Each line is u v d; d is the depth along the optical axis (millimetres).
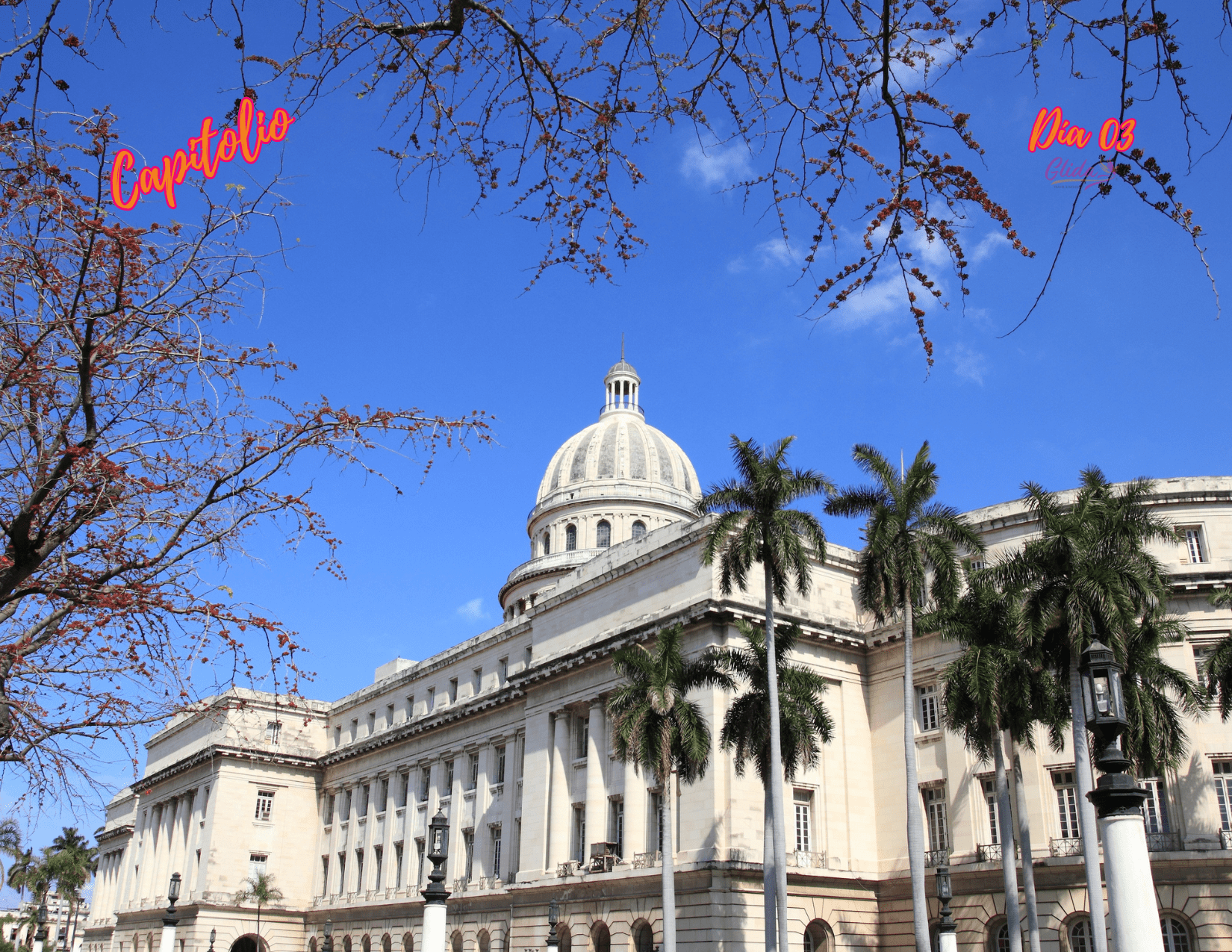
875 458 43156
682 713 40875
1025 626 36312
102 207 11086
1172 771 41844
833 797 51312
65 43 9086
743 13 7562
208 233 11836
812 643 53000
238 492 12719
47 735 12375
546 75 8383
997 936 46188
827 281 7246
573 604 61906
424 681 80500
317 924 82438
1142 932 14508
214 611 12445
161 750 100188
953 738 49531
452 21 8250
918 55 7086
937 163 6992
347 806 85625
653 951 48562
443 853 26312
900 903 49812
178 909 83250
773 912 38438
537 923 55812
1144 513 38938
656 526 89500
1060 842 45250
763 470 41375
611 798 54156
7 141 10578
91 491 12297
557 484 93938
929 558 42156
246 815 85000
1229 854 41688
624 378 100875
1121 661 35188
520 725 66062
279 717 89250
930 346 7102
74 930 118875
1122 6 6176
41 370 11719
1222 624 45781
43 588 12164
